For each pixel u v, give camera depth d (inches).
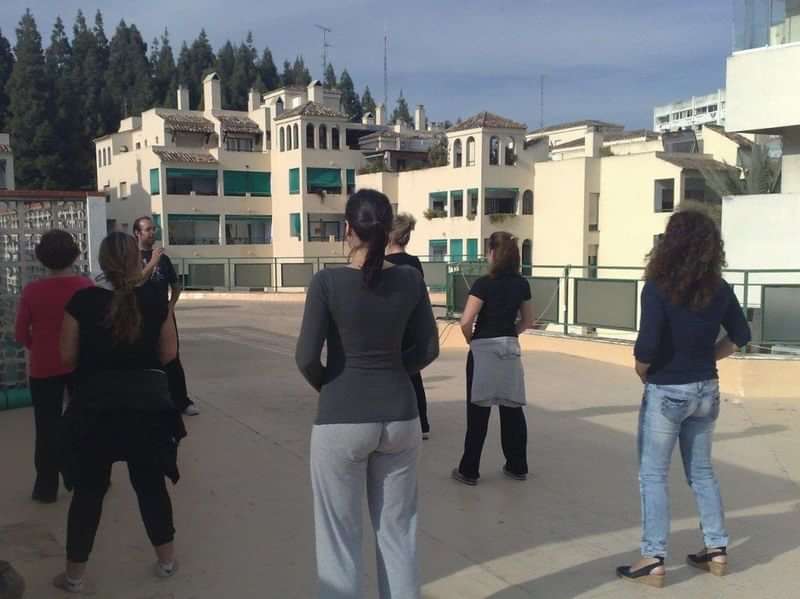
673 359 147.9
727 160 1620.3
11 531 175.3
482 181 1713.8
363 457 121.2
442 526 183.0
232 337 559.5
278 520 183.0
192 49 4023.1
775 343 360.8
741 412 308.0
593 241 1658.5
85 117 2701.8
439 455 241.3
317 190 1865.2
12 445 242.4
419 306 126.5
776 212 549.3
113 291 142.0
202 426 270.2
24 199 283.1
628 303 434.3
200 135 1975.9
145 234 253.4
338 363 121.5
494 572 158.6
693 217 146.2
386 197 123.9
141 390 142.8
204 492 202.2
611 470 228.2
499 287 206.2
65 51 3818.9
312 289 120.9
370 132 2396.7
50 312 184.1
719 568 156.3
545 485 213.6
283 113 1918.1
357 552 123.1
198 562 160.2
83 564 145.9
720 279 147.5
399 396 121.6
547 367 413.4
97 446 141.3
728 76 558.9
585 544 173.2
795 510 196.9
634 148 1957.4
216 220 1866.4
